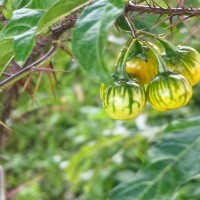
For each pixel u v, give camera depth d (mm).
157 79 387
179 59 401
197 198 660
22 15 344
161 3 452
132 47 397
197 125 412
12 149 1229
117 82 386
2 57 373
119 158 911
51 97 758
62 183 1250
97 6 293
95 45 284
